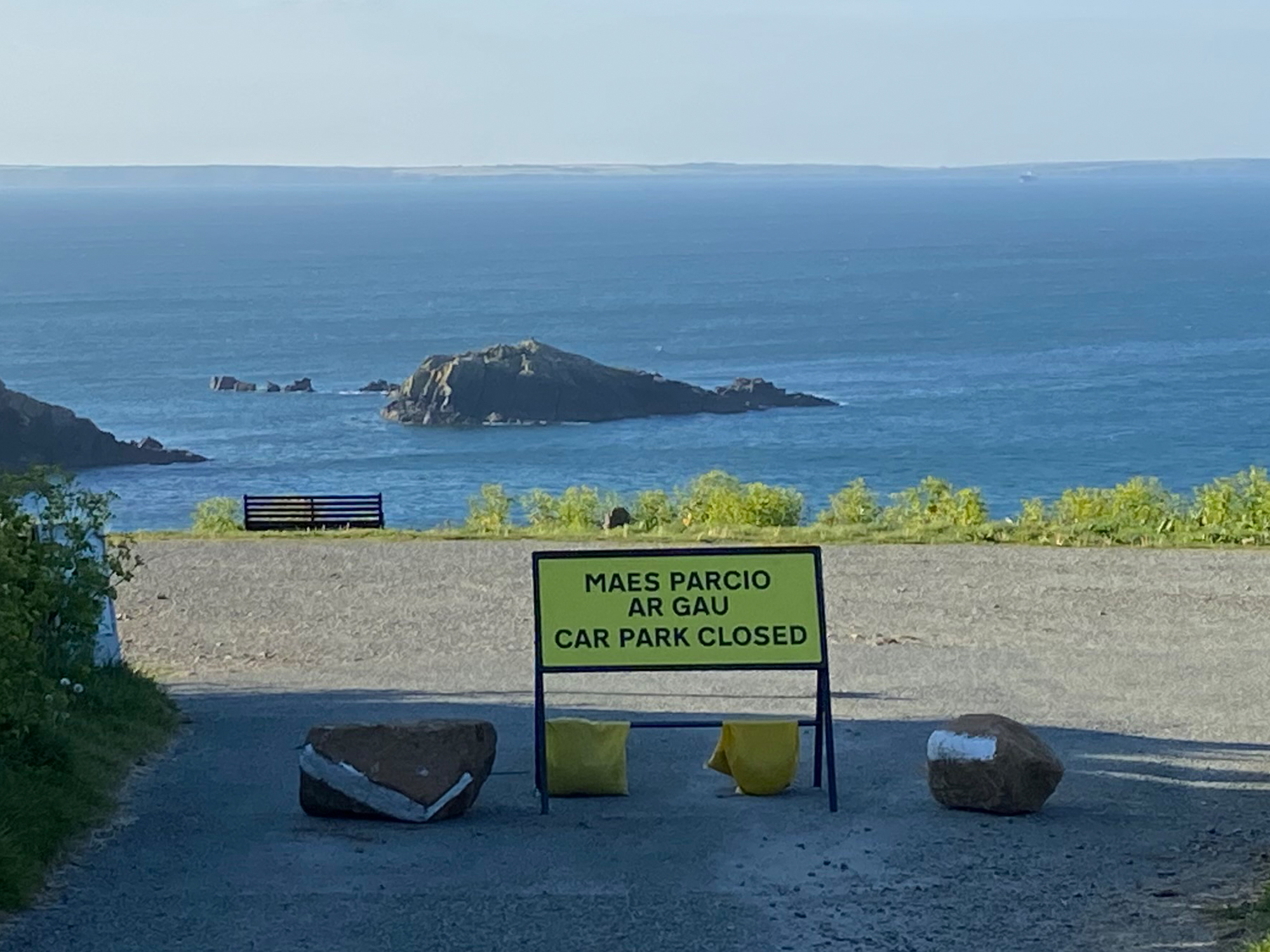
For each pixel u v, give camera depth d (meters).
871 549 23.02
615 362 136.88
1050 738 11.61
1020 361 131.50
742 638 9.36
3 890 7.25
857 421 97.00
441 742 9.11
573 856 8.31
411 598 19.48
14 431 78.19
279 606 19.03
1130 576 20.55
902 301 197.88
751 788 9.65
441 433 94.56
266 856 8.26
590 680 14.49
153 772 10.27
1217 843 8.61
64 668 11.20
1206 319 167.25
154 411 107.38
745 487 31.98
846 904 7.48
